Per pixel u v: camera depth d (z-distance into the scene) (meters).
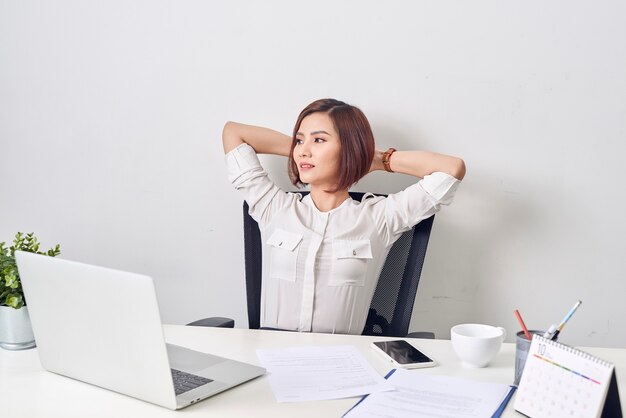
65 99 2.34
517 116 2.19
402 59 2.20
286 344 1.54
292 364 1.40
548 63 2.16
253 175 2.03
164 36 2.28
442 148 2.23
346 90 2.23
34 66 2.34
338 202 2.01
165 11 2.26
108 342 1.20
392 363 1.42
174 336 1.59
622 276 2.24
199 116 2.29
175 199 2.34
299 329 1.94
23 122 2.37
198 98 2.29
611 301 2.25
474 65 2.18
